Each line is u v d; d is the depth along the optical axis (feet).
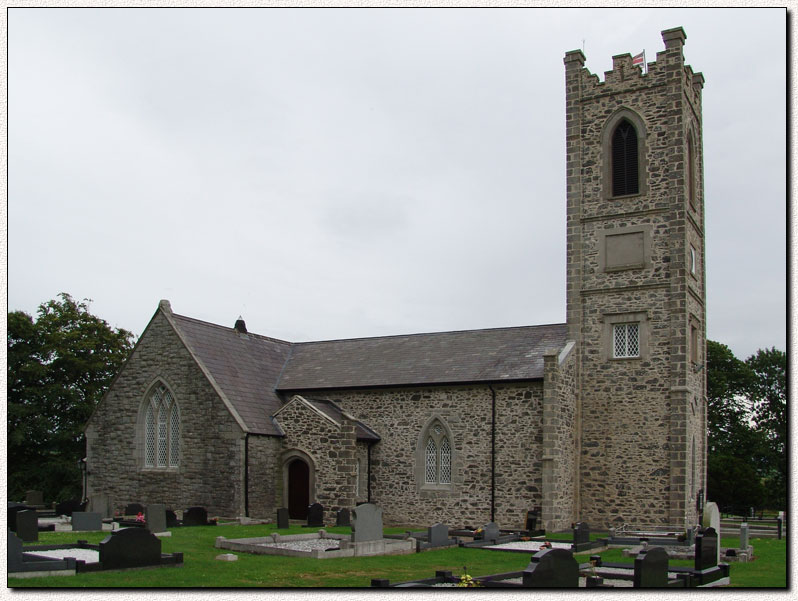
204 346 131.34
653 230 123.24
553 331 132.46
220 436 120.26
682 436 116.37
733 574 74.54
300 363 146.20
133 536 68.28
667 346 119.55
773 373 215.51
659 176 123.95
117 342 187.62
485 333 138.62
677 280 120.26
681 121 123.34
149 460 128.47
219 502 118.73
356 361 141.28
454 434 123.85
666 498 116.16
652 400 119.24
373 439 128.67
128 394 131.03
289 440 122.52
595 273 126.52
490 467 120.47
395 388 129.49
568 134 132.16
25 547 78.13
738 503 171.42
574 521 120.88
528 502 116.98
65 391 174.50
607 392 122.52
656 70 126.21
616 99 128.98
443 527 91.91
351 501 115.85
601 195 128.16
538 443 117.39
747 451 206.28
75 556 74.38
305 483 121.29
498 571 73.56
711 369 207.41
